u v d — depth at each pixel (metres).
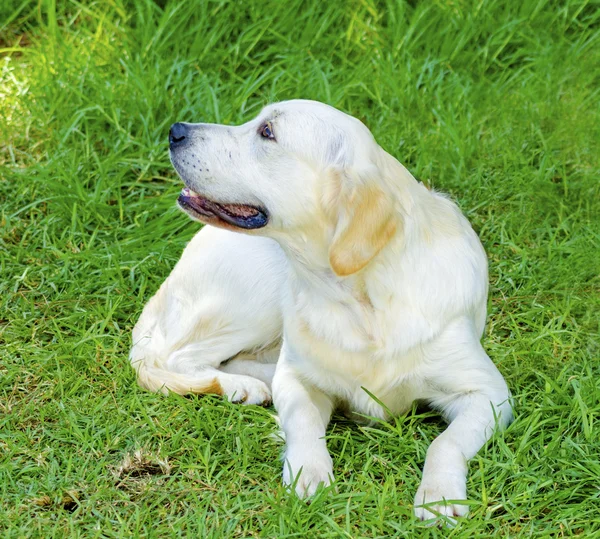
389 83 6.09
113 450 3.72
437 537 3.17
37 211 5.35
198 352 4.31
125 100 5.97
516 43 6.64
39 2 6.89
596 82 6.30
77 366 4.24
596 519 3.23
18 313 4.66
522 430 3.67
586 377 3.99
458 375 3.70
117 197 5.41
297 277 3.79
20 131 5.92
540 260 4.92
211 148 3.72
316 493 3.30
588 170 5.51
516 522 3.27
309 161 3.56
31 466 3.60
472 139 5.70
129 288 4.86
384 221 3.43
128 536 3.22
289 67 6.28
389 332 3.64
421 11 6.66
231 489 3.46
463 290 3.71
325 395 3.89
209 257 4.30
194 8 6.63
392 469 3.55
